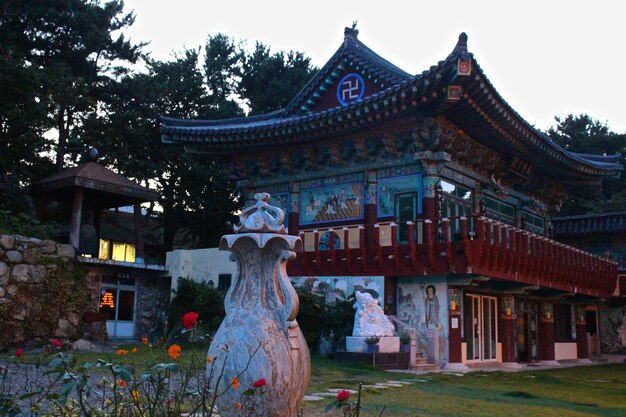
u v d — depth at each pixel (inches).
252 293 309.4
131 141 1533.0
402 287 960.9
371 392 542.0
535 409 503.5
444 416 441.1
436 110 941.8
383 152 1059.9
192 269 1152.2
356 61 1138.7
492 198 1186.6
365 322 842.8
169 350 221.3
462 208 1073.5
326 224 1118.4
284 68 1824.6
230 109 1711.4
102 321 912.3
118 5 1414.9
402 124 1008.9
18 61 1104.8
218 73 1854.1
